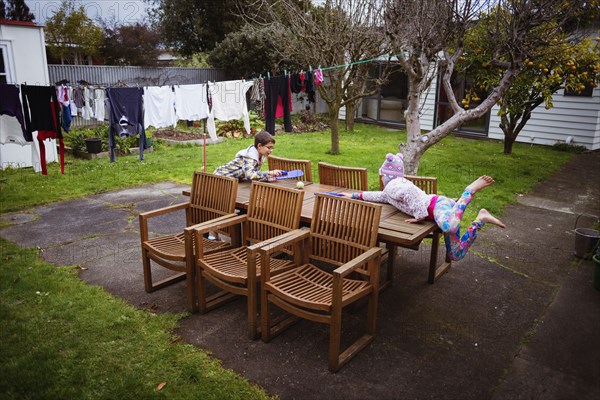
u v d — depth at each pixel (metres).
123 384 2.74
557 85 8.94
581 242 4.75
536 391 2.77
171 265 3.69
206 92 5.95
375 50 8.38
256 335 3.29
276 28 9.85
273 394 2.72
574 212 6.49
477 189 3.50
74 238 5.26
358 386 2.80
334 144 9.98
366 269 3.34
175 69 14.11
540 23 5.20
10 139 5.84
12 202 6.48
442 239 5.32
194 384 2.78
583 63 8.41
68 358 2.99
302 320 3.59
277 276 3.28
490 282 4.26
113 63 17.73
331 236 3.44
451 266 4.61
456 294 4.02
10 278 4.12
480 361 3.06
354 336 3.36
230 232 3.94
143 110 5.71
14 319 3.45
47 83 8.58
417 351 3.17
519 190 7.55
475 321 3.57
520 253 4.94
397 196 3.63
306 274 3.38
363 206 3.27
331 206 3.44
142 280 4.23
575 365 3.03
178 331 3.38
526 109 10.04
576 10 6.13
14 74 8.13
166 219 5.97
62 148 5.60
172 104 5.90
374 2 7.64
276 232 3.73
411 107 5.79
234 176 4.57
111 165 8.83
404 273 4.46
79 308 3.64
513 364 3.03
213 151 10.32
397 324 3.53
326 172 4.73
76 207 6.43
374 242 3.19
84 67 12.60
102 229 5.57
